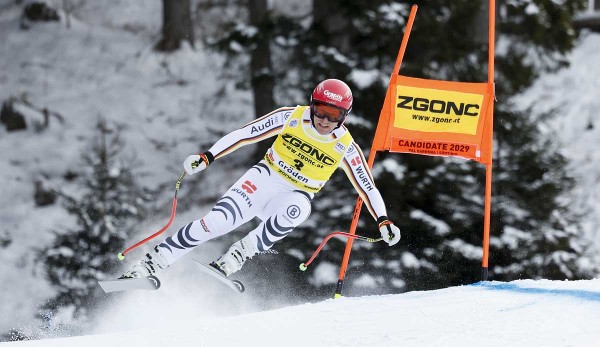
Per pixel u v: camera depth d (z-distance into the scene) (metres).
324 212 32.06
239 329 12.27
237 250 13.58
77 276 31.14
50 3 61.28
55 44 57.72
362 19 33.28
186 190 43.00
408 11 33.88
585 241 32.91
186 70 54.97
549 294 14.18
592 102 46.12
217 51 38.31
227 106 51.22
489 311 13.02
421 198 32.47
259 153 43.75
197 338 11.89
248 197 14.00
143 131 48.97
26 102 50.31
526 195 32.81
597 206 38.28
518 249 31.83
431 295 14.88
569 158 37.59
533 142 33.72
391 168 31.33
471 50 35.59
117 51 57.00
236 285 13.26
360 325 12.39
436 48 34.56
